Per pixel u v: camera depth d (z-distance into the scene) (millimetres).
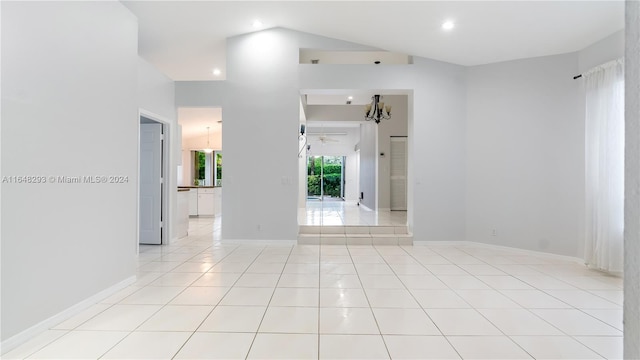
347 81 5457
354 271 3918
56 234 2529
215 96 5555
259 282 3490
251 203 5488
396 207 8969
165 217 5508
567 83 4613
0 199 2123
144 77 4707
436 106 5438
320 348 2158
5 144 2158
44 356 2059
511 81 5059
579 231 4469
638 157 575
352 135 12891
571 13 3695
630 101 602
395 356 2070
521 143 4961
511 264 4281
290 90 5457
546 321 2580
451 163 5441
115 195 3236
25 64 2297
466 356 2074
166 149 5492
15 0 2232
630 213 592
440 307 2840
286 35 5441
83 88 2830
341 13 4496
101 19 3055
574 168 4531
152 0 4156
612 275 3816
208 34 5273
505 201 5090
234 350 2129
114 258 3197
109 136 3158
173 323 2512
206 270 3947
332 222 6344
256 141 5484
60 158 2580
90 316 2643
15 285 2195
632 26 601
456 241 5449
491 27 4215
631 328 583
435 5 3898
